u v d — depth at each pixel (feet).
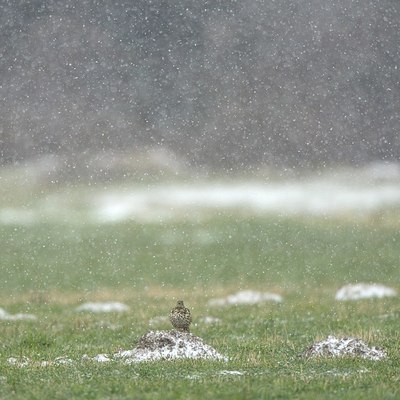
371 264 395.96
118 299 299.79
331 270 385.91
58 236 486.38
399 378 136.56
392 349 169.17
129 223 520.01
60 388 126.62
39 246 458.50
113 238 478.59
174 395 118.93
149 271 394.11
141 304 281.13
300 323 218.18
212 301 291.38
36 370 146.72
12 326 217.97
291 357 163.22
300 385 128.26
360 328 200.75
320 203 582.76
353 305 258.98
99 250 447.01
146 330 209.05
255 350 172.76
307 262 405.80
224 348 174.40
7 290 346.74
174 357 156.35
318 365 151.64
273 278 371.35
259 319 226.58
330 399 119.14
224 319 229.66
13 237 481.87
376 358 160.15
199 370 142.92
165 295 313.53
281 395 120.98
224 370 144.77
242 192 654.94
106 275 384.88
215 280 370.53
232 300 290.35
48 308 272.92
